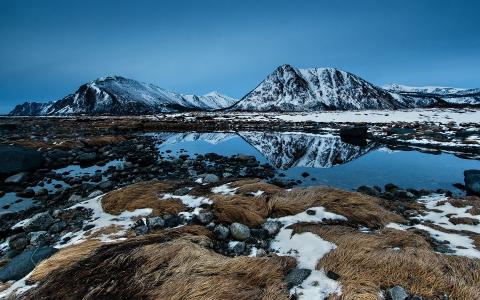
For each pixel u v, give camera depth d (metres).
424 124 64.75
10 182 20.98
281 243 10.13
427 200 15.12
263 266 8.13
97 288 7.02
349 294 6.91
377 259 8.07
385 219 11.80
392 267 7.75
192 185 16.30
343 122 76.62
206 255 8.41
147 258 7.96
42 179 22.17
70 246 9.77
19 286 7.66
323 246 9.34
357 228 11.25
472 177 17.50
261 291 7.18
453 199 13.86
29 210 15.77
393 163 27.33
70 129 60.25
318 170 24.97
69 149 33.97
